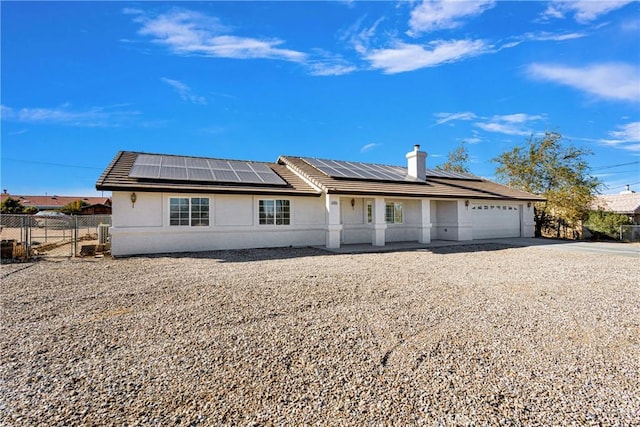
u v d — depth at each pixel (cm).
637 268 958
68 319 474
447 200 1880
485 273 858
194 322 462
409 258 1142
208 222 1280
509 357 354
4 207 4056
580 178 2431
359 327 445
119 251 1140
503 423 242
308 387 292
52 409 258
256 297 596
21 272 844
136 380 303
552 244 1703
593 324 462
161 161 1398
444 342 395
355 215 1659
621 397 277
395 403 267
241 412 255
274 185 1397
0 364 334
